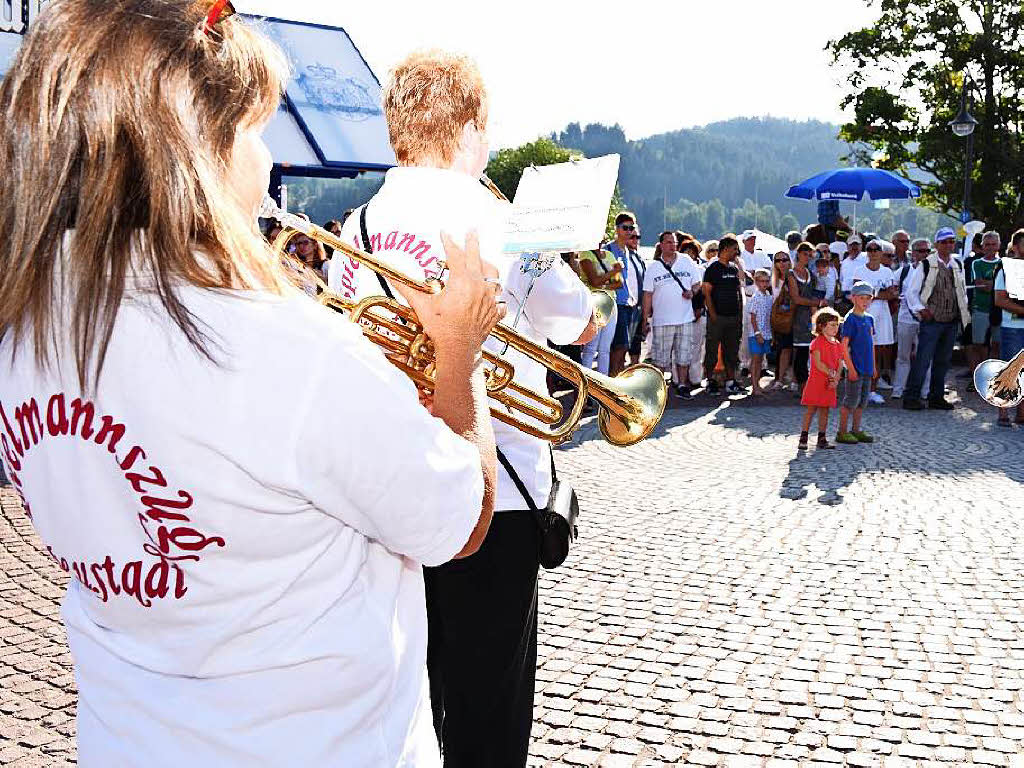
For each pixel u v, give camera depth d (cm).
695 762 335
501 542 210
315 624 109
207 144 103
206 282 99
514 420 188
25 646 425
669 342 1268
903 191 1938
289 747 108
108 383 100
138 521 104
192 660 108
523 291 206
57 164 97
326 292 141
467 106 210
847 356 923
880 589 514
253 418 100
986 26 2997
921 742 350
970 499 713
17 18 852
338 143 1166
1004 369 308
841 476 796
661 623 464
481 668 212
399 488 106
